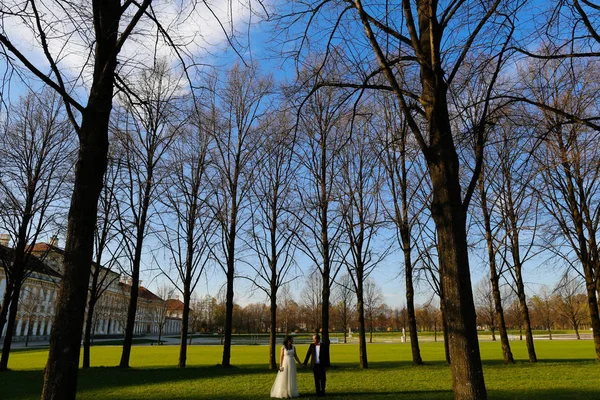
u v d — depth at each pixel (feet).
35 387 48.78
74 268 16.10
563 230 63.41
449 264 19.26
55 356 15.20
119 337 297.53
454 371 18.35
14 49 14.80
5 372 64.23
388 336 296.92
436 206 20.21
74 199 16.80
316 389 41.37
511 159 46.03
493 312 209.56
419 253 63.41
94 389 47.11
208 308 368.48
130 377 56.70
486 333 317.42
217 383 51.11
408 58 22.25
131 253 69.77
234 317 368.89
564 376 52.34
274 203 69.26
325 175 67.56
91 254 16.75
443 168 20.24
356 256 70.90
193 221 71.00
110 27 17.52
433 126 20.51
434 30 20.10
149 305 401.90
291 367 41.14
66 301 15.71
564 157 29.01
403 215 63.21
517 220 68.28
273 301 70.03
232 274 72.79
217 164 68.59
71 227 16.49
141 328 384.68
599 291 62.95
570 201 67.72
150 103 23.18
